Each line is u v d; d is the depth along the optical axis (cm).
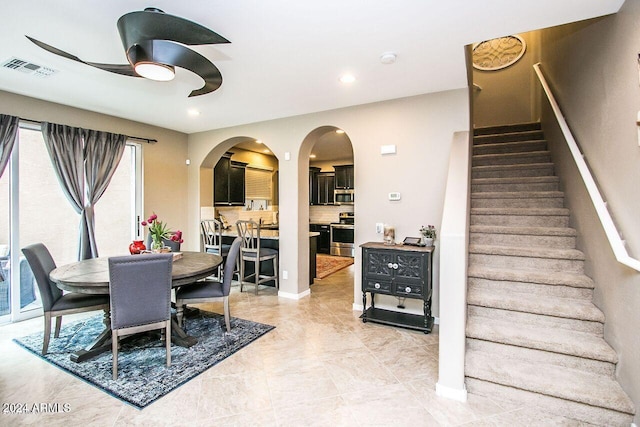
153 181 486
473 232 323
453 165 290
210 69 228
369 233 387
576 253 269
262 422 193
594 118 244
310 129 425
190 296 311
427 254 319
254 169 771
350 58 262
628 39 190
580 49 273
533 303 247
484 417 198
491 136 456
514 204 349
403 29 218
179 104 384
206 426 189
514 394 211
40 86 326
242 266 480
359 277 392
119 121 442
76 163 391
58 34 225
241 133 483
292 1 185
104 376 241
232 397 218
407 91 344
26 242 365
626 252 183
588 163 255
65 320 356
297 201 440
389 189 375
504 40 543
